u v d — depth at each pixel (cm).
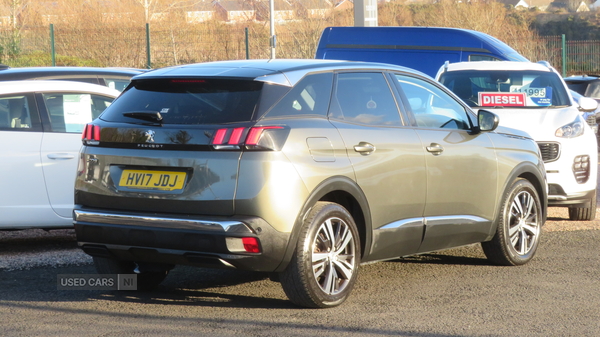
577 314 784
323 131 789
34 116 1098
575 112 1460
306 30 5159
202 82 786
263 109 752
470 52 2347
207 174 733
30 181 1077
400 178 863
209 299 844
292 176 742
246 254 724
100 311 789
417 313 784
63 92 1135
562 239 1239
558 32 7694
